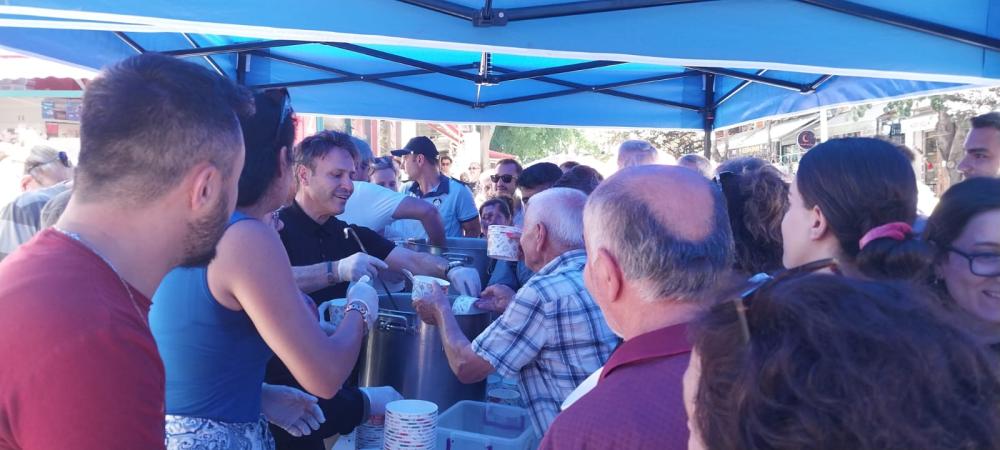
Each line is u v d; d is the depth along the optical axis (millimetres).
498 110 5637
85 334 883
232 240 1384
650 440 978
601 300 1225
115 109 984
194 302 1413
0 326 880
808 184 1442
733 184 1880
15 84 8273
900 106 12844
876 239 1227
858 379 491
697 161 3742
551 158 9438
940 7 2584
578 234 1919
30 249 966
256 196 1485
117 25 2504
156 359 985
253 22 2342
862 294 555
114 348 906
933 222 1390
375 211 3250
